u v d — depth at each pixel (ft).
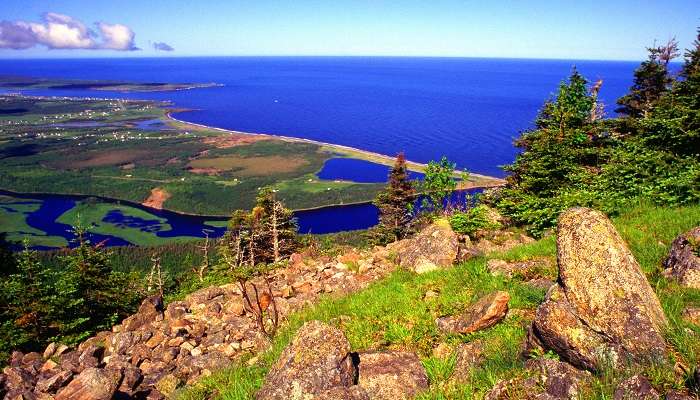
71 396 24.27
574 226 22.81
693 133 57.47
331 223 509.76
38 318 52.65
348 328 33.68
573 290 21.40
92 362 32.86
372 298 38.29
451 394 21.86
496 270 37.47
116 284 63.57
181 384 29.66
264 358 31.12
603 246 21.56
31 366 32.65
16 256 96.48
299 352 23.17
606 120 75.92
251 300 43.45
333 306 38.88
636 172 59.16
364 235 152.66
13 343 49.08
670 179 52.08
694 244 27.81
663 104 73.61
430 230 49.32
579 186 64.03
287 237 146.72
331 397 20.18
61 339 51.67
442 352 27.09
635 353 19.10
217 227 541.34
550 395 18.26
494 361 23.43
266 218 143.54
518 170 77.66
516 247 46.24
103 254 65.21
